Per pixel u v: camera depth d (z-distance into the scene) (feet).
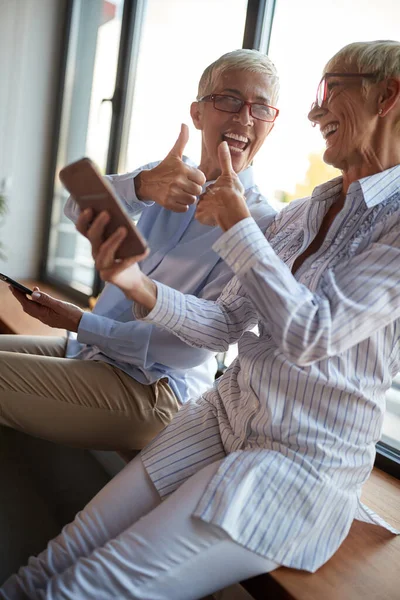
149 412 5.98
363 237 4.40
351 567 4.60
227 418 4.96
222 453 4.86
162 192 5.68
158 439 5.05
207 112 6.14
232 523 3.96
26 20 13.78
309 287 4.54
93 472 8.02
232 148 6.08
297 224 5.31
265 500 4.09
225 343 5.27
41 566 4.42
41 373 5.72
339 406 4.26
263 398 4.42
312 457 4.25
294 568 4.38
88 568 3.98
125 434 5.97
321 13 7.72
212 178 6.32
